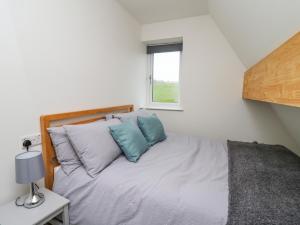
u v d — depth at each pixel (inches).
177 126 119.2
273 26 51.6
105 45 86.2
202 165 60.6
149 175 51.6
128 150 62.7
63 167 57.2
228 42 102.8
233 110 105.7
